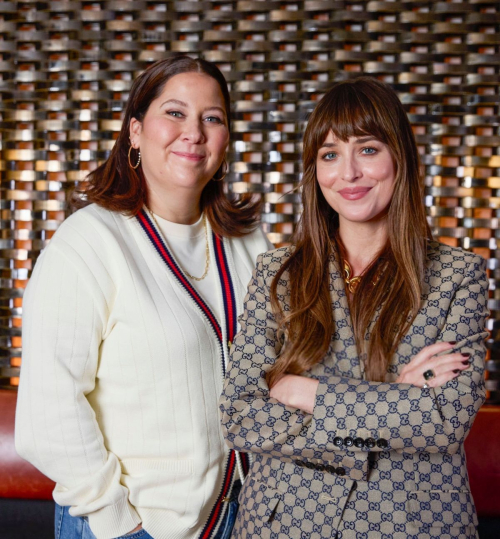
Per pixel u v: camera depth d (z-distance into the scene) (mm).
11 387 2363
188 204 1652
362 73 2324
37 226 2385
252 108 2350
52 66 2352
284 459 1261
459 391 1167
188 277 1614
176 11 2355
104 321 1478
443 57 2316
